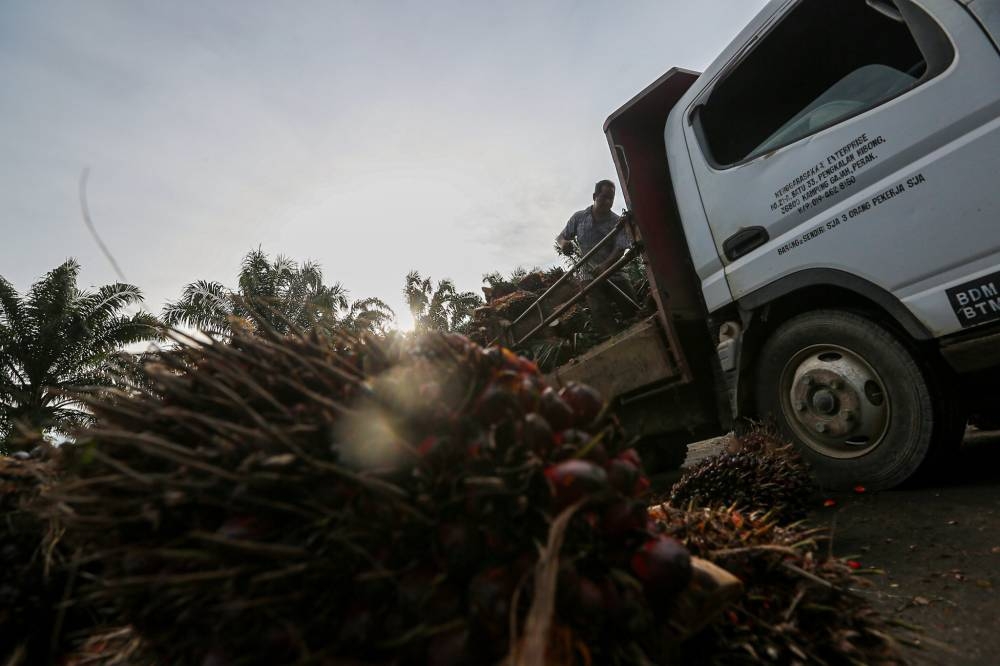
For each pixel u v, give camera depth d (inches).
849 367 124.1
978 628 61.0
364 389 42.1
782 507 100.4
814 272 126.3
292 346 51.5
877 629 51.8
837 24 129.9
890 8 114.8
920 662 56.5
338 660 37.3
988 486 109.8
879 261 113.3
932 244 105.0
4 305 710.5
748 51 140.3
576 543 38.5
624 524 39.9
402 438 40.6
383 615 37.8
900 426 115.9
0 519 58.9
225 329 55.4
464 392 44.0
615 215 232.4
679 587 40.5
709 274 154.1
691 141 158.4
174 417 45.9
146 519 42.3
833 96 127.6
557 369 186.4
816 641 49.1
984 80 98.1
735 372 145.5
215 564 38.9
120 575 44.5
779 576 53.0
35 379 652.1
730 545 55.4
